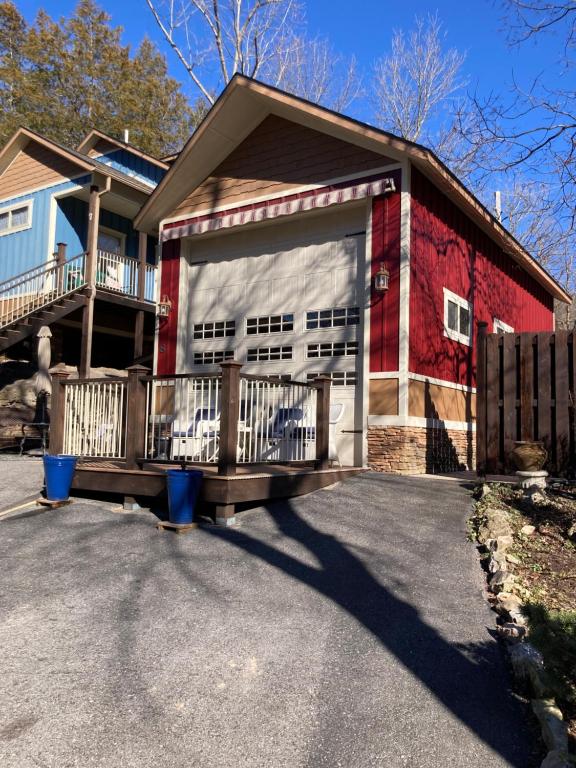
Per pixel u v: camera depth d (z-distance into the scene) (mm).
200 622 4121
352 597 4543
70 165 16688
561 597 4461
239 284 11680
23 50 30844
